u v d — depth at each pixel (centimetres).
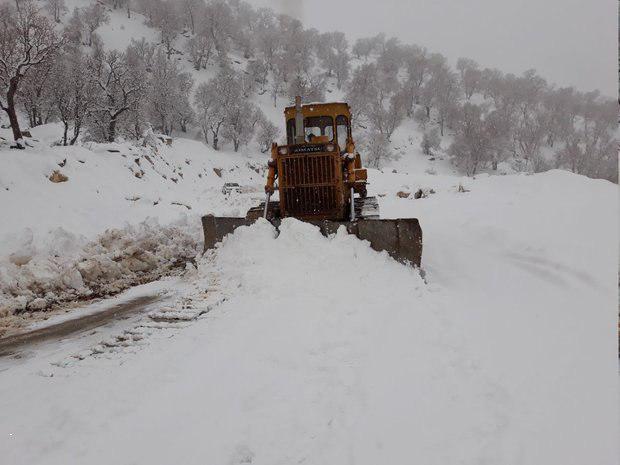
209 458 246
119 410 300
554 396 308
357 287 532
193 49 8725
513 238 807
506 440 261
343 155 752
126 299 599
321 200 696
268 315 455
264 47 9888
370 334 405
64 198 1648
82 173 2008
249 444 257
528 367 351
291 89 7538
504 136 7344
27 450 262
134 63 6612
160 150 3991
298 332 407
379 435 265
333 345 381
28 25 2256
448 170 7056
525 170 6788
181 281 669
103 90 3606
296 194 701
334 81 10469
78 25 8325
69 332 481
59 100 2912
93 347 420
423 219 1120
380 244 630
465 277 633
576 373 341
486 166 7194
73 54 4312
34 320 532
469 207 1224
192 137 6216
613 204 1016
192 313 488
